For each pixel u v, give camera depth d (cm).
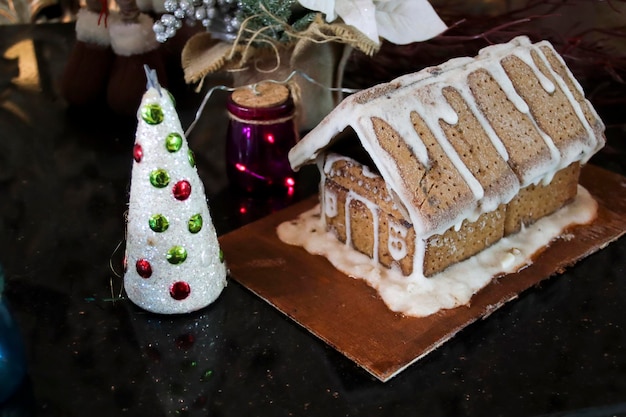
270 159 81
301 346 65
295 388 61
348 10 78
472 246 72
